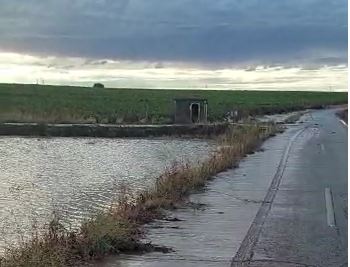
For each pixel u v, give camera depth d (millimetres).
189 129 45812
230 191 15625
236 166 21203
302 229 11109
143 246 9586
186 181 15648
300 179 18141
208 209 13031
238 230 11000
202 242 10047
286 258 9086
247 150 26625
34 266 7910
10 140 41188
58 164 27328
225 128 45531
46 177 22672
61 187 19812
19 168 25797
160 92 142875
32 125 45656
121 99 101375
